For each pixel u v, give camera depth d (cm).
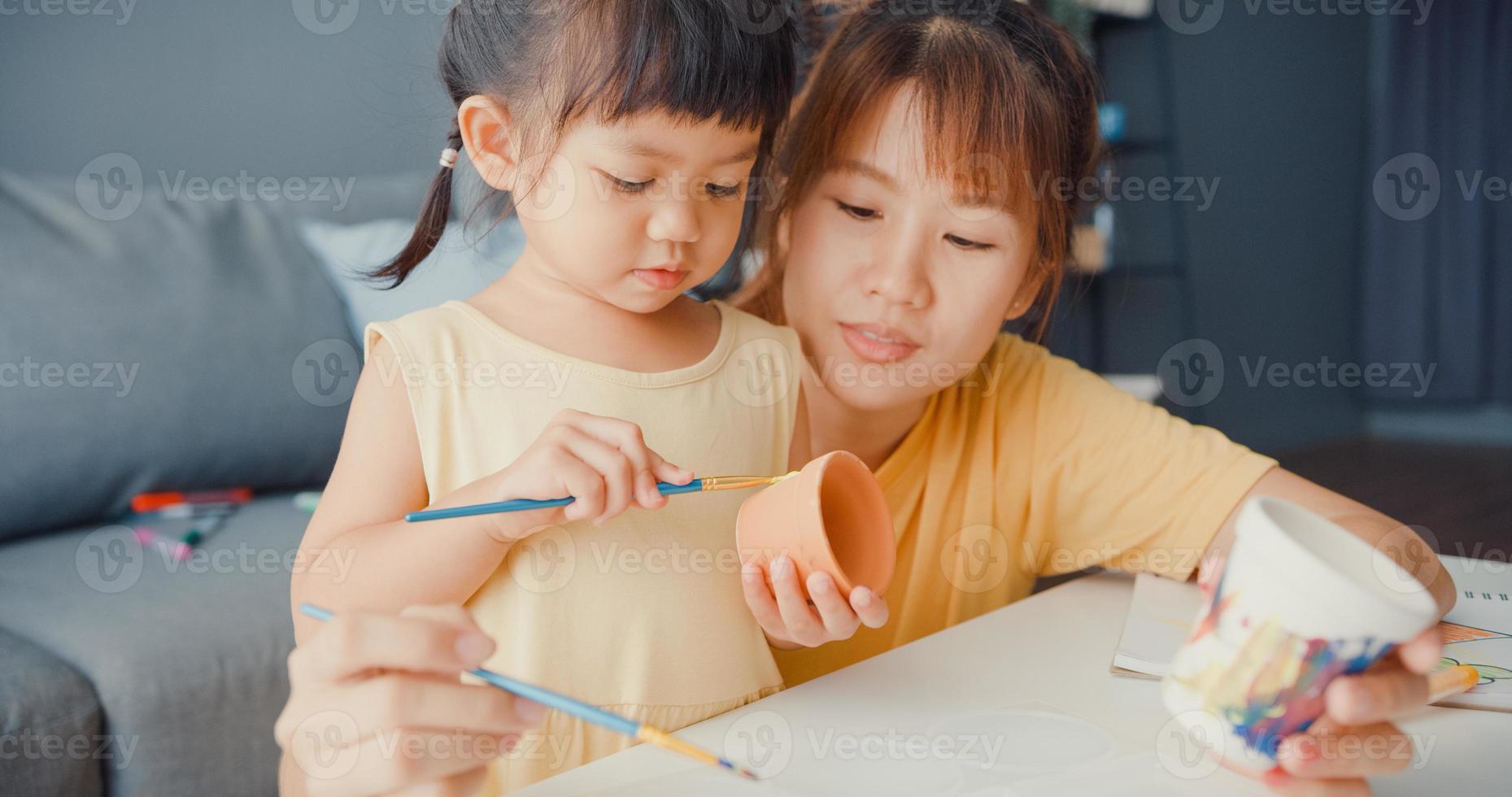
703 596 80
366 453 77
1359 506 90
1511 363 500
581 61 73
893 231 91
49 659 125
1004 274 93
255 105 244
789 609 67
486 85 82
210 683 131
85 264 171
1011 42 96
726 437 84
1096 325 429
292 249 197
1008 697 68
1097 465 103
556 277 83
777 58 79
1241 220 454
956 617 107
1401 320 517
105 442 166
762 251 108
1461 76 497
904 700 67
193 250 184
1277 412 482
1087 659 75
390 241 194
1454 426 512
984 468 106
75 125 222
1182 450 99
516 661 75
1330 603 50
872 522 71
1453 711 68
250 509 179
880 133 90
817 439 104
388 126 247
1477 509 360
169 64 233
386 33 246
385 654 51
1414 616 49
